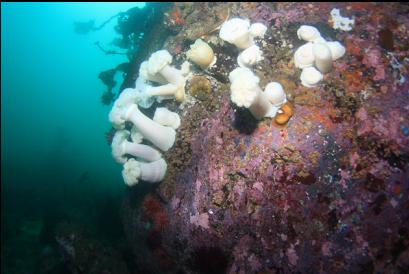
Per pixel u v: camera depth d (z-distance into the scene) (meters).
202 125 1.01
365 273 0.71
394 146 0.75
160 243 1.06
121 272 1.45
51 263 2.08
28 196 4.01
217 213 0.88
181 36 1.34
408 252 0.70
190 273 0.97
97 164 6.72
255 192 0.83
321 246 0.74
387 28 0.94
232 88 0.78
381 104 0.80
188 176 1.00
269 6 1.21
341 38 0.95
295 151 0.79
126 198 1.32
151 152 1.06
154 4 1.92
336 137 0.78
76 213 3.11
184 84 1.09
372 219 0.72
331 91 0.84
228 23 0.98
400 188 0.72
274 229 0.79
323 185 0.76
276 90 0.83
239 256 0.84
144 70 1.11
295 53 0.92
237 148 0.88
